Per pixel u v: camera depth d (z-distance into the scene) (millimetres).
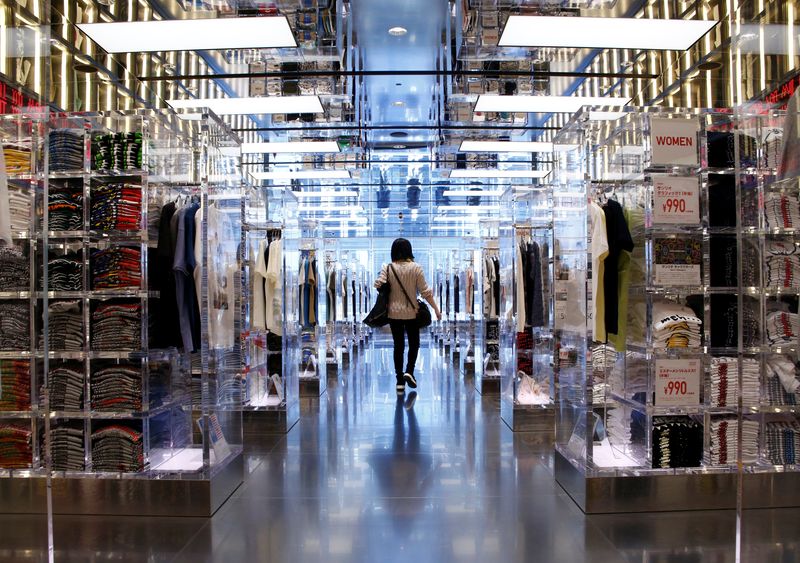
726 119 3371
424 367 10078
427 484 3660
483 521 3061
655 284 3305
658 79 6051
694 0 4742
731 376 3299
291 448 4551
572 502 3346
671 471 3219
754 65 4848
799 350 3139
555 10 4500
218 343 3443
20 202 2957
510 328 5281
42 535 2920
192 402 3660
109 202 3336
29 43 2652
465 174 10234
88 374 3305
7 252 3031
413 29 5887
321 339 7262
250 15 4566
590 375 3262
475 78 6238
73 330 3342
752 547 2736
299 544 2787
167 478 3180
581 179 3441
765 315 3322
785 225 3311
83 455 3277
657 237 3330
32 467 3258
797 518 3098
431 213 17516
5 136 2742
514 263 5184
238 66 5895
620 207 3357
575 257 3518
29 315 3189
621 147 3434
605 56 5559
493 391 6992
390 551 2709
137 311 3334
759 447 3309
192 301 3432
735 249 3346
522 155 9180
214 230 3439
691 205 3312
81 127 3406
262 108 6777
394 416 5777
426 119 8438
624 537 2855
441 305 14352
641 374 3361
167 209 3412
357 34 5984
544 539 2834
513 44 5023
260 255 5164
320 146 8555
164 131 3432
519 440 4777
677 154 3316
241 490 3576
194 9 4492
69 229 3367
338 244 9547
